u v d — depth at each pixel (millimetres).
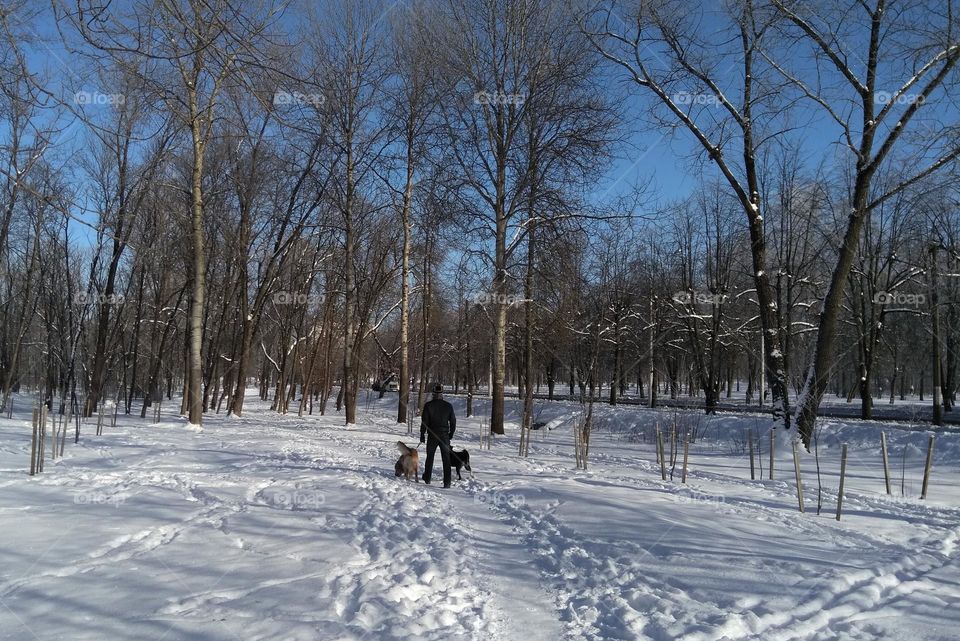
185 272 26156
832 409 33406
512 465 12656
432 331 34375
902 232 26375
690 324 32375
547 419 27375
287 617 4168
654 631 4203
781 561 5801
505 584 5320
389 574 5285
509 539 6844
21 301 34000
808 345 28562
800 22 14211
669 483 10477
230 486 9031
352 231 23375
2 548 5535
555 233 18938
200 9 6059
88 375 21250
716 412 28016
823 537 6973
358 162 22969
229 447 13750
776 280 26891
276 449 13742
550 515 7758
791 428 15453
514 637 4227
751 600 4852
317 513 7539
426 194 21219
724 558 5812
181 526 6664
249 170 22547
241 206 23281
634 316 33812
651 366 33562
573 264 19109
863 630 4453
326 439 16984
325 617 4195
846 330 29906
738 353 38031
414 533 6789
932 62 13250
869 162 14312
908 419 26250
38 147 13352
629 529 6812
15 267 31281
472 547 6422
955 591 5344
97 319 23250
